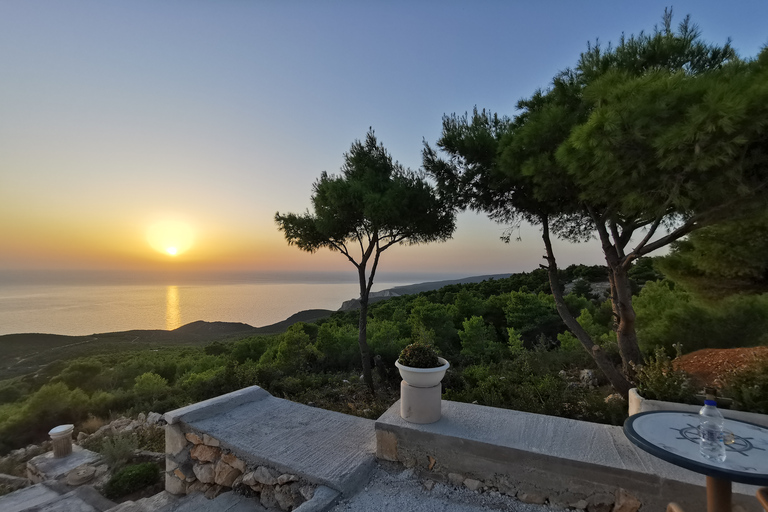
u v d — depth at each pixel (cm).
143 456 561
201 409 392
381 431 312
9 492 546
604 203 479
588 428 296
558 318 1541
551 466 252
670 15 446
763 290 556
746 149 300
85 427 793
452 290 2883
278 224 852
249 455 321
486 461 272
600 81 363
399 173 776
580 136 354
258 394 462
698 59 434
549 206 561
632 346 475
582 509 243
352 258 792
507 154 497
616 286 486
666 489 222
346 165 813
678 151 306
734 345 602
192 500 336
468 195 612
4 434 770
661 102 312
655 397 347
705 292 618
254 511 296
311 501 256
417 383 308
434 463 290
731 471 145
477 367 748
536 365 712
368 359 746
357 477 289
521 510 251
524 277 2823
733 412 300
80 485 506
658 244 418
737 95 277
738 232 521
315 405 646
